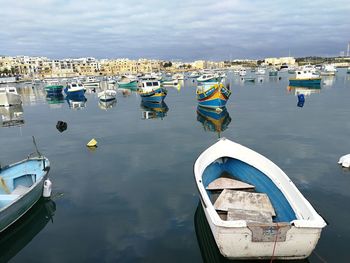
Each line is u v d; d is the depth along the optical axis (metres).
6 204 8.42
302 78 55.91
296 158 13.97
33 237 8.00
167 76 121.50
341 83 61.22
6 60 177.25
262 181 9.09
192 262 6.87
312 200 9.55
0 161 15.43
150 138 19.45
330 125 21.53
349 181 11.02
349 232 7.71
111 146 17.59
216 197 8.80
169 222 8.61
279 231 5.85
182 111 32.25
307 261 6.55
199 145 17.22
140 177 12.24
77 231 8.28
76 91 49.12
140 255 7.16
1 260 7.16
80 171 13.20
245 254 6.14
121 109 35.91
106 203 9.93
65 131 22.97
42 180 9.80
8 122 28.52
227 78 103.50
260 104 35.06
